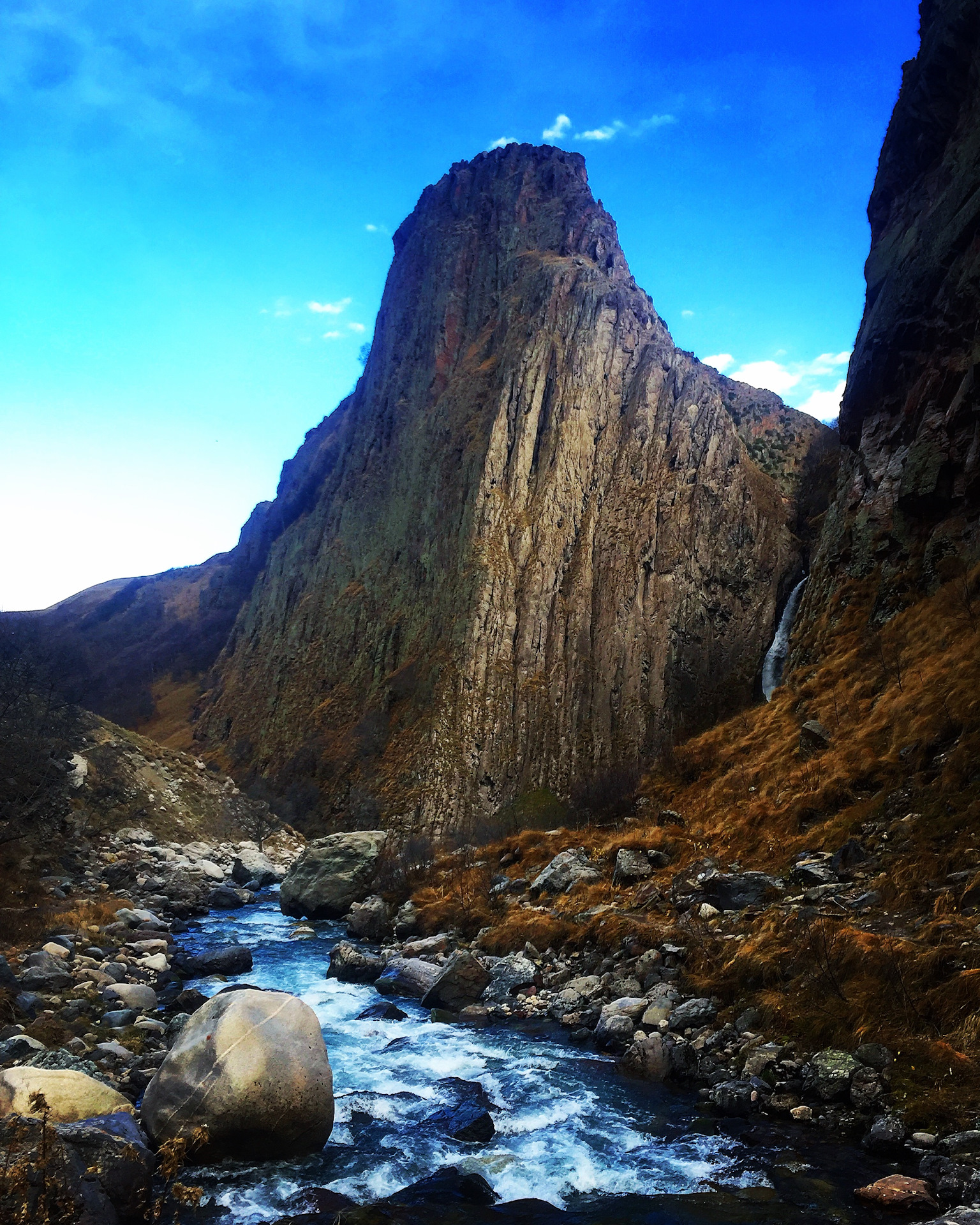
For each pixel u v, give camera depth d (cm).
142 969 1820
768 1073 1115
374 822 7100
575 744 7362
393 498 10056
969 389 2927
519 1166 933
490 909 2250
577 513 8612
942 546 2794
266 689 10062
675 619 7800
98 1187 774
